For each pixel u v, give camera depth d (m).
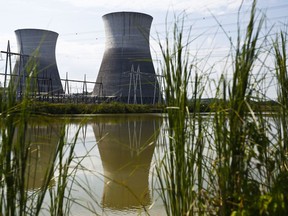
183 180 2.09
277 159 2.17
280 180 1.98
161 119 2.37
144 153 8.90
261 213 1.82
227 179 1.99
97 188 5.20
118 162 7.66
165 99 2.20
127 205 4.29
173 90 2.13
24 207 1.94
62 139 2.11
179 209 2.12
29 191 4.36
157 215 3.89
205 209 2.26
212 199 2.16
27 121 1.94
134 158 8.17
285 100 2.29
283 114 2.26
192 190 2.14
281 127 2.31
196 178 2.36
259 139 2.06
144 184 5.49
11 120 1.87
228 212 2.02
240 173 1.99
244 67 1.95
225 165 1.99
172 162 2.15
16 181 1.88
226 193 1.99
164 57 2.16
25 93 1.95
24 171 1.91
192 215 2.12
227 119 2.04
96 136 12.91
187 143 2.15
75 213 3.86
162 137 2.38
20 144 1.90
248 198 1.95
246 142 2.02
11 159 1.90
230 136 1.97
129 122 21.11
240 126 1.98
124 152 9.12
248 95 2.02
